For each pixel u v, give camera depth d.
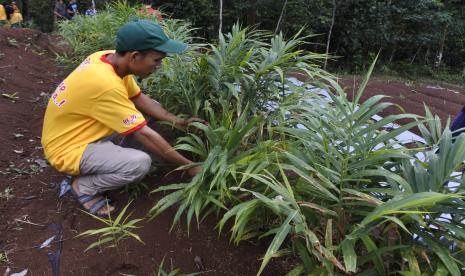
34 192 2.68
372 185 1.88
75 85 2.21
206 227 2.35
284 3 9.96
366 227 1.57
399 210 1.51
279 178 2.01
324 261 1.52
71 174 2.39
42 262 2.11
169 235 2.29
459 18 10.87
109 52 2.41
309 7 10.30
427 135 2.04
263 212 2.04
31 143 3.39
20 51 6.08
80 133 2.32
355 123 1.87
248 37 3.06
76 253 2.17
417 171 1.70
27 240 2.26
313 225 1.83
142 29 2.15
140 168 2.31
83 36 4.87
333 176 1.73
